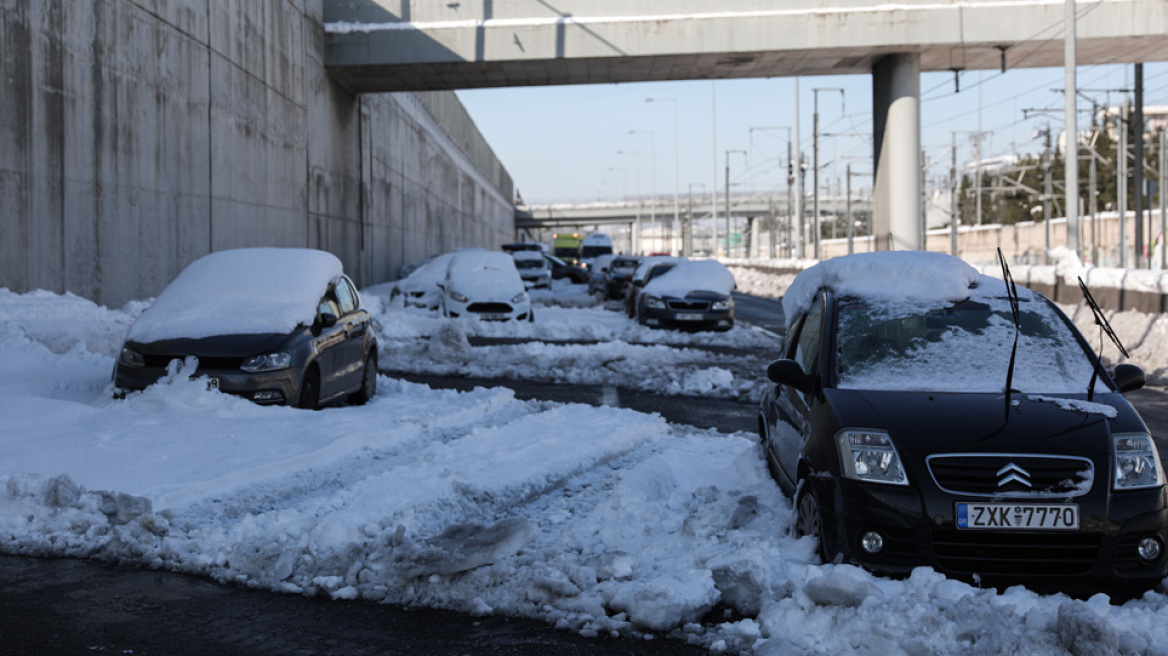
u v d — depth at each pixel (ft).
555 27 110.32
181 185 72.59
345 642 14.69
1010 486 16.02
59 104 56.24
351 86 124.36
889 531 16.20
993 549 15.92
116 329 54.39
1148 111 259.19
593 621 15.38
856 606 14.66
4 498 20.61
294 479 24.35
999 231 255.70
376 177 144.36
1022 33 109.19
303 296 35.50
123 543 18.93
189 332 33.30
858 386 18.97
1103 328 20.39
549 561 17.29
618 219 440.86
